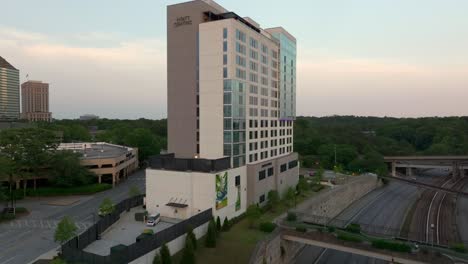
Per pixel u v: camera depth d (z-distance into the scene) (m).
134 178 115.75
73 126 185.12
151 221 56.31
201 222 55.34
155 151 145.88
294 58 103.75
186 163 62.09
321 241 54.66
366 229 79.50
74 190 87.56
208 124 69.62
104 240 49.22
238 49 69.31
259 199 75.75
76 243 44.19
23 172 81.81
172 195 62.59
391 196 117.75
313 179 110.19
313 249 69.06
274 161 84.62
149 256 42.94
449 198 115.12
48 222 62.53
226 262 46.38
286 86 96.44
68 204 76.94
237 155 69.38
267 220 66.31
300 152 176.12
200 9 69.69
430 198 115.19
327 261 63.53
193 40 70.62
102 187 93.00
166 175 63.06
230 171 65.00
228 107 67.44
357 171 139.88
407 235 75.50
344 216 91.94
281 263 58.44
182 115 72.31
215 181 59.34
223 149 68.25
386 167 142.25
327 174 133.25
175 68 72.69
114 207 62.00
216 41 68.12
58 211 70.69
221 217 61.66
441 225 84.38
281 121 94.31
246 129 73.00
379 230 78.69
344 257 65.38
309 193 94.12
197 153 71.25
